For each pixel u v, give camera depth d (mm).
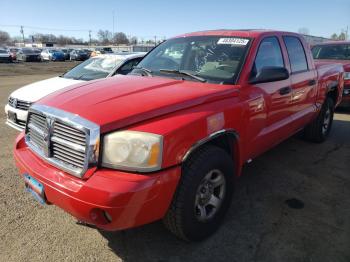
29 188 3098
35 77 20609
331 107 6164
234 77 3457
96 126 2506
